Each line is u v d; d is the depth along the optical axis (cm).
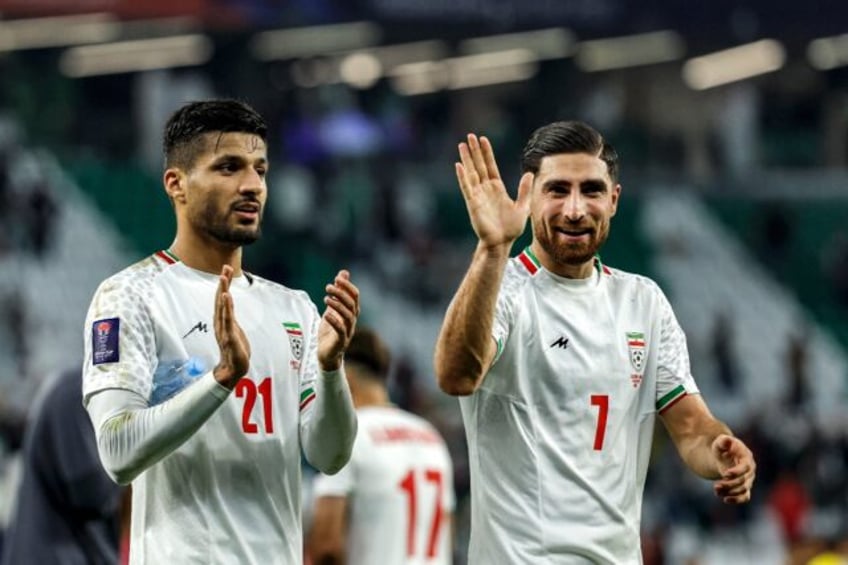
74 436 2372
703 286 10638
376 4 9275
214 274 1933
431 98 11938
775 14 10188
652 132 11831
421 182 10281
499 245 1873
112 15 8738
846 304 10725
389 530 2683
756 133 12050
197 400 1770
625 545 2012
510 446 1997
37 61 10300
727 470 1931
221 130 1894
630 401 2031
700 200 11038
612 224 10800
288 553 1922
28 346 8306
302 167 9944
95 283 8944
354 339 2753
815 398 10238
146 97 10519
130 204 9488
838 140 12225
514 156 11088
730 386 9712
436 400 7462
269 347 1927
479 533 2016
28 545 2380
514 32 9638
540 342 2005
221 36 10300
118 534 2461
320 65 11375
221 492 1886
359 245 9600
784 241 10906
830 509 8112
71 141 10356
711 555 7406
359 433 2692
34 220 8881
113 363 1858
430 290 9519
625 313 2055
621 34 9938
